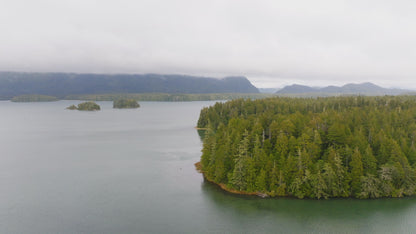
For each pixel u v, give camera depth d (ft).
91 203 261.44
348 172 271.49
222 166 301.43
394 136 316.81
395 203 252.21
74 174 348.79
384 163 275.80
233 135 325.62
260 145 295.48
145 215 237.04
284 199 262.06
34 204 259.39
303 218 229.66
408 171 265.75
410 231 210.59
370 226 217.56
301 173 267.39
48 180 326.44
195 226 219.20
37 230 213.05
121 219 230.07
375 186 261.24
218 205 254.68
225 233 208.95
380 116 382.22
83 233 208.44
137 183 313.94
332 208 245.04
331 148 280.92
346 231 211.00
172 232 210.18
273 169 272.51
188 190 291.17
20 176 341.41
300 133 313.73
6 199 270.67
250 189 276.62
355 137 290.97
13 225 220.43
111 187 302.45
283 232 209.97
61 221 226.79
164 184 310.04
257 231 211.61
